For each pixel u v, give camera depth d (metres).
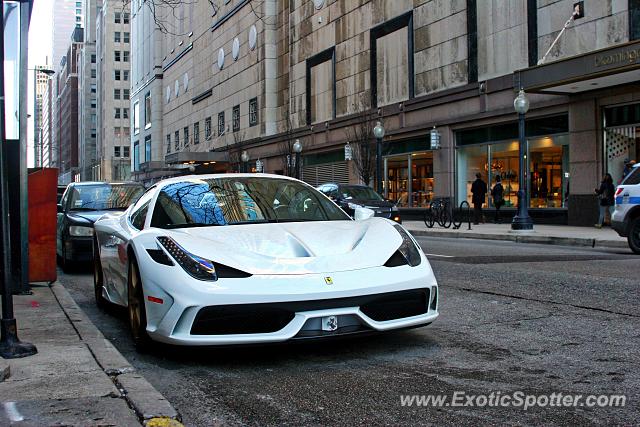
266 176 6.29
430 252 13.02
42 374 3.96
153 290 4.48
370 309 4.44
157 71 69.56
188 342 4.21
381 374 4.22
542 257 11.58
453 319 5.97
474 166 25.36
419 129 27.39
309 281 4.28
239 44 47.09
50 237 8.57
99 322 6.41
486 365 4.41
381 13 30.06
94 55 149.12
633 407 3.51
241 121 46.84
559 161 21.64
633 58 16.34
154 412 3.28
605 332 5.34
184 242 4.59
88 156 147.62
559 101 21.06
